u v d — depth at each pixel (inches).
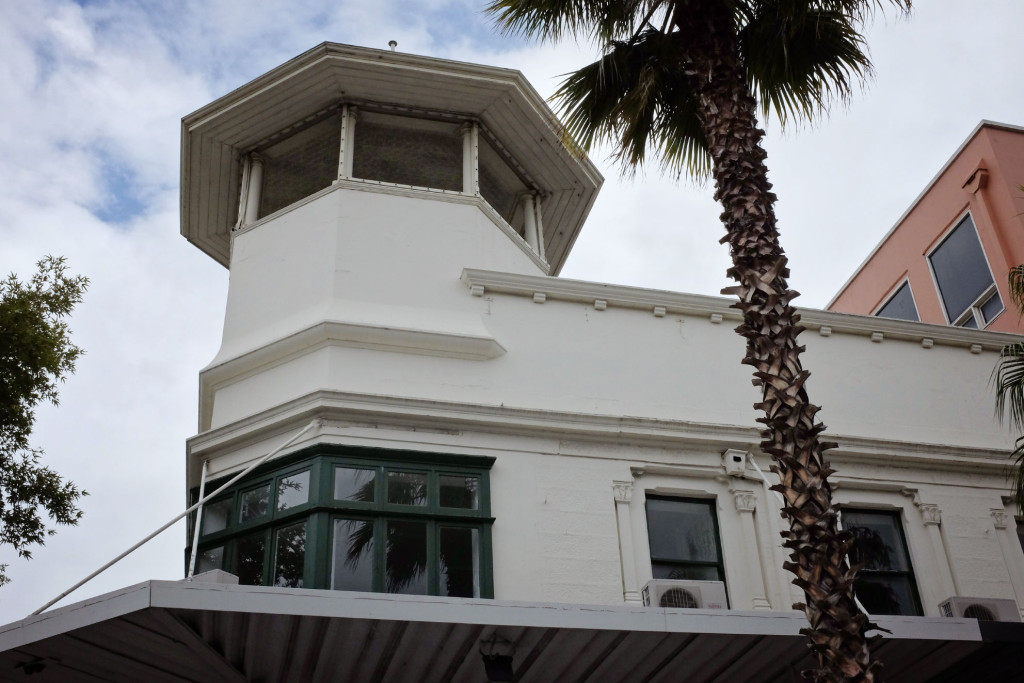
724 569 508.4
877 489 560.7
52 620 340.8
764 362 355.9
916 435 593.3
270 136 629.6
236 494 489.7
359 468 478.0
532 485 499.2
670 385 559.8
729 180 395.5
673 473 526.6
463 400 518.9
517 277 567.5
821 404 586.2
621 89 488.7
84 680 397.4
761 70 478.6
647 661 403.9
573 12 471.5
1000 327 771.4
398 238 575.5
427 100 617.6
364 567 453.7
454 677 411.5
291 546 459.5
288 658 387.9
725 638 384.5
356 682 411.2
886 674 440.5
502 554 474.9
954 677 443.2
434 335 526.3
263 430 501.4
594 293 575.8
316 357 520.4
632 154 492.7
